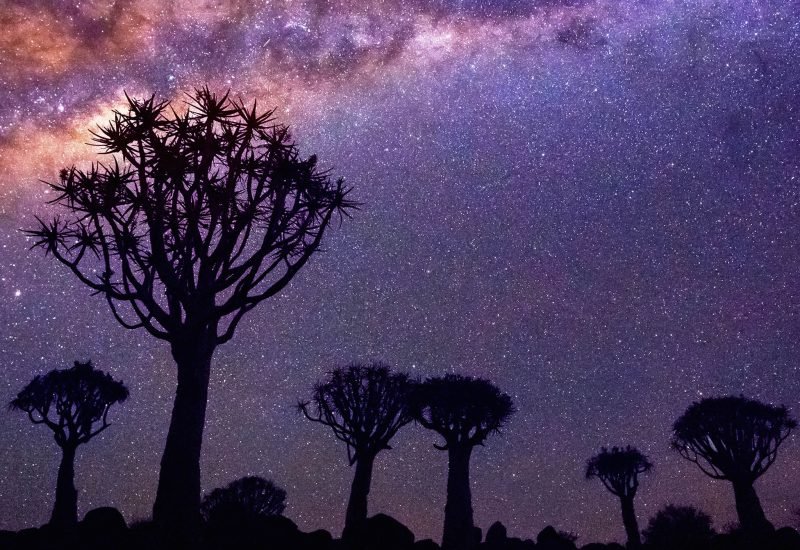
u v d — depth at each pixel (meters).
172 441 5.98
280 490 11.38
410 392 10.28
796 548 9.52
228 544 6.17
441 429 10.18
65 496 10.73
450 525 9.52
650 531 13.21
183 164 6.20
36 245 6.16
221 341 6.71
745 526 11.92
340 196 6.86
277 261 6.62
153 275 6.71
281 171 6.54
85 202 6.15
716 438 13.20
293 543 6.52
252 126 6.50
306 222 6.77
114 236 6.26
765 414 13.20
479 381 10.65
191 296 6.46
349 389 9.98
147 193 6.26
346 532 7.60
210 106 6.36
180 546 5.54
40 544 6.21
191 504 5.77
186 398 6.15
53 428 11.10
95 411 11.62
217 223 6.64
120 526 6.43
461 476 9.88
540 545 11.14
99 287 6.27
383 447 9.72
